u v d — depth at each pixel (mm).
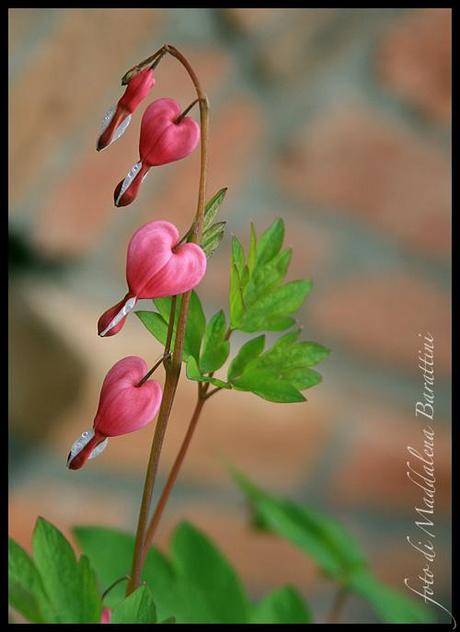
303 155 1822
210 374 726
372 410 1657
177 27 1930
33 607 691
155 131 675
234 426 1609
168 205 1752
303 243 1744
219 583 812
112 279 1686
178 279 667
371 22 1982
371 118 1875
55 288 1655
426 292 1741
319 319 1686
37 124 1804
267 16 1952
